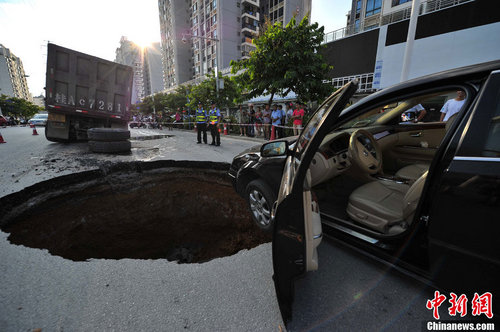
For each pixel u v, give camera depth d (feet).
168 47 197.36
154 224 10.43
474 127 3.82
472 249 3.68
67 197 11.92
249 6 132.26
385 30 43.88
